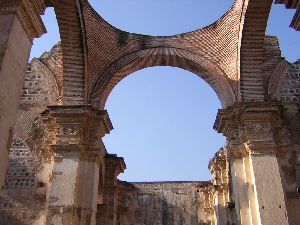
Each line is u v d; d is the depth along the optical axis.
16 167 16.02
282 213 12.53
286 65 16.41
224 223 21.14
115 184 21.78
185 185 31.45
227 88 15.46
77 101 15.03
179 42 17.03
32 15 8.07
